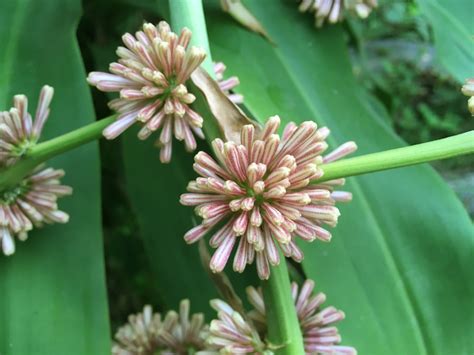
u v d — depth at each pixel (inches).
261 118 5.8
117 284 9.9
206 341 4.8
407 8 12.6
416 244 5.8
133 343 5.7
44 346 4.9
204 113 4.4
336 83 6.8
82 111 5.8
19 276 5.2
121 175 9.1
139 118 4.3
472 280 5.7
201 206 4.1
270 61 6.5
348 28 9.8
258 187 3.9
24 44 6.2
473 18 6.8
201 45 4.7
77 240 5.4
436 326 5.4
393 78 15.9
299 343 4.5
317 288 5.5
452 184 13.6
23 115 4.7
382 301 5.5
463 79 6.2
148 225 7.4
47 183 5.1
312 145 4.1
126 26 8.1
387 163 4.1
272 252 4.1
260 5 7.1
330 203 4.2
